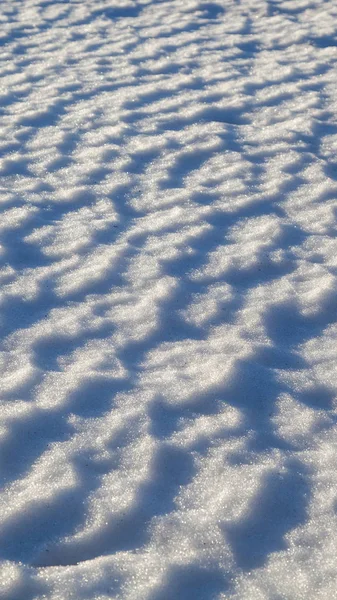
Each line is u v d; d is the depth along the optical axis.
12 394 2.58
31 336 2.92
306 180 4.27
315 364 2.80
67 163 4.50
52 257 3.48
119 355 2.83
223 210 3.94
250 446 2.38
